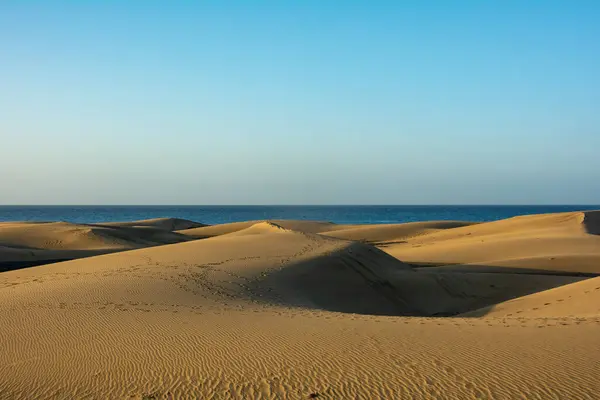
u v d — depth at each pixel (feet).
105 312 46.26
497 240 142.51
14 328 39.86
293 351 31.04
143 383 25.99
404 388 24.22
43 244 175.83
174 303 52.60
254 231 146.00
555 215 190.49
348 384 24.94
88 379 26.89
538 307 58.54
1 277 80.64
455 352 29.94
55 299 53.21
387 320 43.83
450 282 84.33
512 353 29.30
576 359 27.66
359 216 654.94
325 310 57.41
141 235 208.13
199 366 28.50
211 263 81.76
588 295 57.52
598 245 127.75
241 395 23.99
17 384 26.48
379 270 87.56
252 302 57.41
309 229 254.27
